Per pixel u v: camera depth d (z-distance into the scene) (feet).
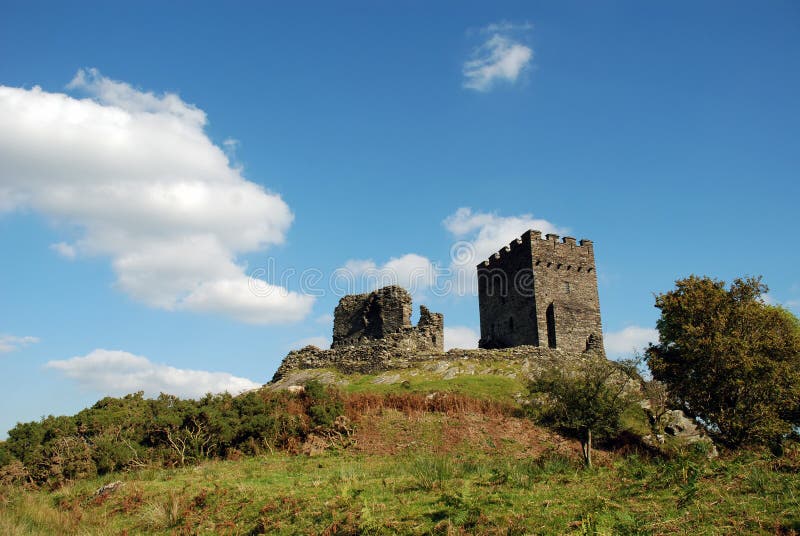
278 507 64.08
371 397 126.72
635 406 101.60
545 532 47.73
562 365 106.01
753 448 91.91
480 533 49.08
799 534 43.01
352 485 67.67
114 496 78.54
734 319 130.93
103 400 125.18
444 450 103.50
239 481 77.92
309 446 105.09
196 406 115.55
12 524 68.44
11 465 102.27
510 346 202.69
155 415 115.65
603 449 109.40
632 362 103.50
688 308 135.03
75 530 67.67
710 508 49.70
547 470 72.84
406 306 190.80
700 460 63.87
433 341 187.21
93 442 107.24
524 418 121.80
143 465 100.07
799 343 126.00
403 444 106.32
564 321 194.08
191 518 66.28
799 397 122.11
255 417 109.60
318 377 162.91
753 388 120.16
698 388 125.18
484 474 70.90
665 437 117.80
